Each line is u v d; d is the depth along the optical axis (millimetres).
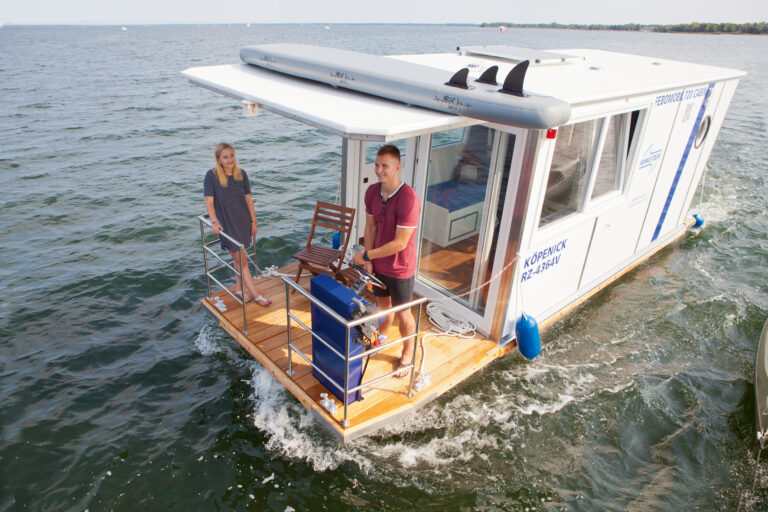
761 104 24469
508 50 6785
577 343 5973
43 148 15406
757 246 8484
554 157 4590
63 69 38844
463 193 4852
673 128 6301
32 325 6605
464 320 5211
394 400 4141
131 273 7914
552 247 5059
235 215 4879
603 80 5422
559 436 4715
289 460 4508
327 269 5645
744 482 4293
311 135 18188
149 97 25625
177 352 6070
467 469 4379
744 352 5914
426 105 3910
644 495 4160
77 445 4699
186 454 4590
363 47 73750
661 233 7691
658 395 5215
